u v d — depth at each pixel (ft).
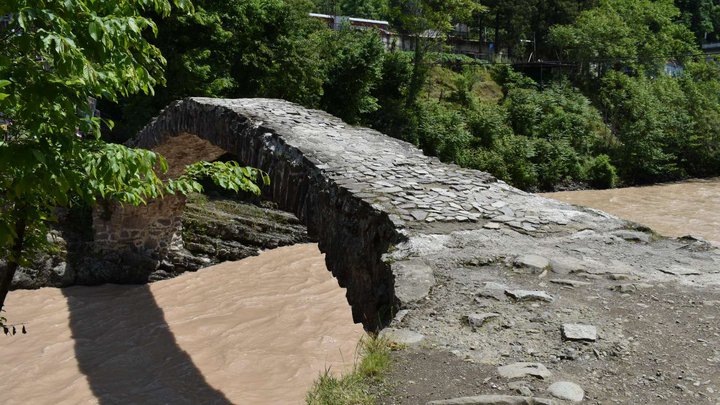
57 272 51.31
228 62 74.90
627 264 19.11
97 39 12.49
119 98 69.36
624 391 12.05
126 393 33.50
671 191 102.27
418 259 19.45
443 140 105.09
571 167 110.01
